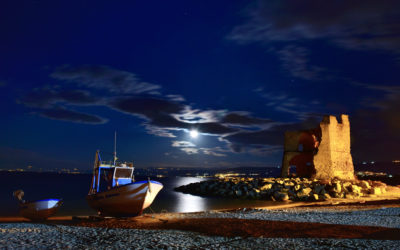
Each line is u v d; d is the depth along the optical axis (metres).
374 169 166.25
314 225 18.23
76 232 17.05
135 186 24.41
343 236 14.87
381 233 15.59
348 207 31.22
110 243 13.85
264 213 26.33
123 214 25.88
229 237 15.10
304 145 66.06
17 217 36.41
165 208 45.03
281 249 12.43
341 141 62.09
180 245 13.31
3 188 104.25
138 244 13.58
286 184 54.91
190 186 78.94
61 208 46.28
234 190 61.06
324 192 51.00
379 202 35.81
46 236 15.57
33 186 119.94
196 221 20.83
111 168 28.00
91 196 27.98
